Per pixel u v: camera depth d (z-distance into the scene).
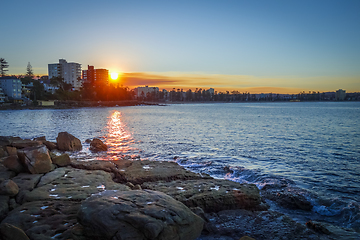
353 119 64.88
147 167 14.89
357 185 13.50
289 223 8.80
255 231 8.23
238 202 10.11
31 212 7.86
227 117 75.94
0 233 6.25
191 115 87.31
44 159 12.70
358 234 8.19
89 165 14.71
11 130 40.41
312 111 115.94
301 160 19.52
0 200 8.79
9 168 12.57
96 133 36.69
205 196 10.02
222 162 18.73
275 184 13.15
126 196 7.48
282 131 39.53
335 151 23.22
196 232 7.31
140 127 45.59
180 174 13.55
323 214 9.97
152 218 6.32
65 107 132.38
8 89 122.38
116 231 6.02
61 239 6.50
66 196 9.40
